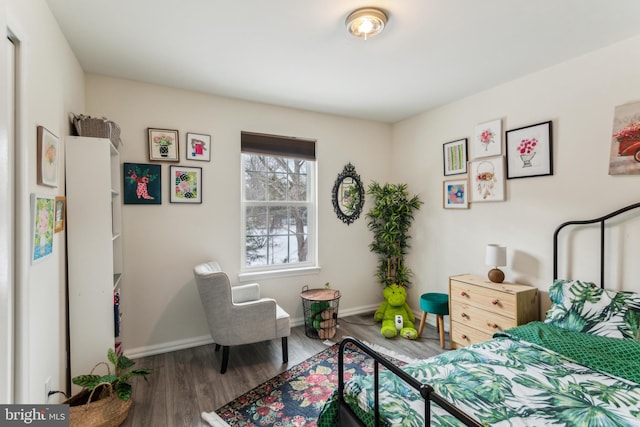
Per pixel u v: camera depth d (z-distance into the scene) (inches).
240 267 125.1
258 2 66.6
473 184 119.3
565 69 93.0
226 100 121.6
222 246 120.6
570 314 80.6
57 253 70.7
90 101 101.0
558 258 95.0
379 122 157.3
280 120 132.4
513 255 106.6
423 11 69.6
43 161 60.3
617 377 58.8
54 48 70.2
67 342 79.5
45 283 62.5
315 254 143.0
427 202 140.2
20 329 50.4
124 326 105.3
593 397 52.1
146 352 107.8
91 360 81.0
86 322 80.6
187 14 70.7
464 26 75.4
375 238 156.2
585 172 88.9
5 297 29.2
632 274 80.0
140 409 77.9
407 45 84.2
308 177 143.7
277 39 81.4
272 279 131.3
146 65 95.4
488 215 114.7
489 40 81.7
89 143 80.7
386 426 47.6
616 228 82.9
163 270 111.0
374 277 156.5
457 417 35.5
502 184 109.1
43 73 62.7
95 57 90.3
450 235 129.6
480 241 117.7
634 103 79.4
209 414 75.3
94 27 75.2
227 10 69.3
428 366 63.9
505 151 108.9
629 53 80.5
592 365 62.5
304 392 85.1
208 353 109.3
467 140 121.6
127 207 105.8
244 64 95.0
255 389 86.6
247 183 129.7
